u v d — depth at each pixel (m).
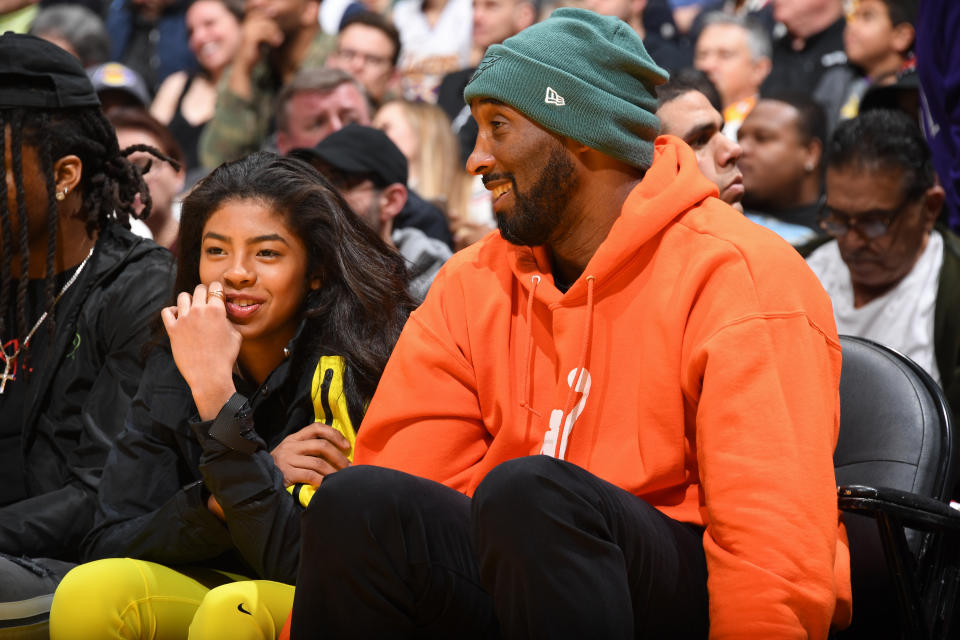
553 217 4.70
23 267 5.99
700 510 4.40
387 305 5.55
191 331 5.10
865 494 4.45
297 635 3.95
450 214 11.25
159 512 5.05
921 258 7.99
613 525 3.82
